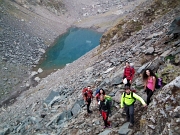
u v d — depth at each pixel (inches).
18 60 2199.8
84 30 4466.0
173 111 320.5
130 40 1056.8
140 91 479.2
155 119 340.2
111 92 575.2
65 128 566.6
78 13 5708.7
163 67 485.4
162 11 1243.2
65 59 2539.4
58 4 5492.1
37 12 4576.8
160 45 668.7
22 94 1535.4
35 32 3385.8
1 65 1947.6
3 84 1670.8
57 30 4168.3
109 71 796.0
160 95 365.4
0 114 1213.7
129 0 6171.3
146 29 1057.5
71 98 787.4
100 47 1487.5
